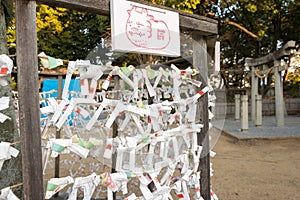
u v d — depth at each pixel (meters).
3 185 1.37
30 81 1.05
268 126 6.57
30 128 1.04
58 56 7.05
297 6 9.16
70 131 1.34
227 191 2.58
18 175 1.44
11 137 1.43
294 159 3.76
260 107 6.50
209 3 8.38
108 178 1.31
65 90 1.20
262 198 2.40
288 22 10.08
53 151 1.13
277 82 6.45
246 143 4.94
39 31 6.71
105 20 5.89
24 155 1.04
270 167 3.41
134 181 2.35
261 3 8.21
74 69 1.22
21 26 1.05
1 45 1.41
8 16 1.51
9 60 1.04
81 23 7.21
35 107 1.06
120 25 1.33
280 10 9.30
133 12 1.38
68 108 1.19
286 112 9.39
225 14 9.38
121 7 1.34
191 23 1.70
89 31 7.04
